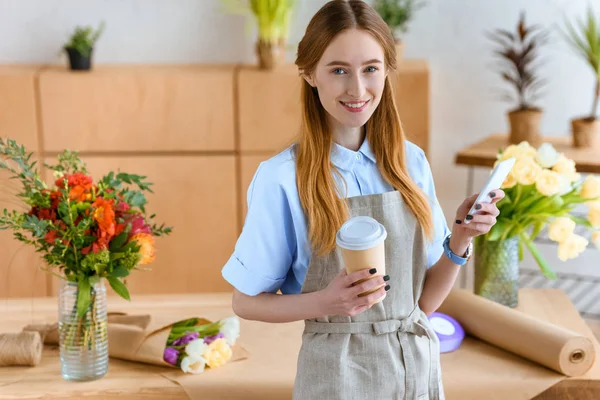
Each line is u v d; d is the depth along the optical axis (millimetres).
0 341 1867
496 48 3629
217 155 3418
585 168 2971
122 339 1881
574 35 3277
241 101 3352
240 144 3393
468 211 1505
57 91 3324
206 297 2283
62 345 1801
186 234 3482
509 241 2195
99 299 1801
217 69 3471
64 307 1790
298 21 3619
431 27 3641
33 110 3334
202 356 1825
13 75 3309
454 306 2064
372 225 1351
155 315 1989
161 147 3395
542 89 3654
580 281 3768
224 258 3508
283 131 3377
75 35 3424
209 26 3633
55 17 3621
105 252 1749
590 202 2178
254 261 1499
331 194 1484
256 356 1919
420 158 1634
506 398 1775
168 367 1871
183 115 3367
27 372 1854
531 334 1860
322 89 1441
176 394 1761
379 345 1515
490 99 3684
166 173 3418
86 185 1787
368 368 1505
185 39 3650
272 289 1538
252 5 3352
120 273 1782
